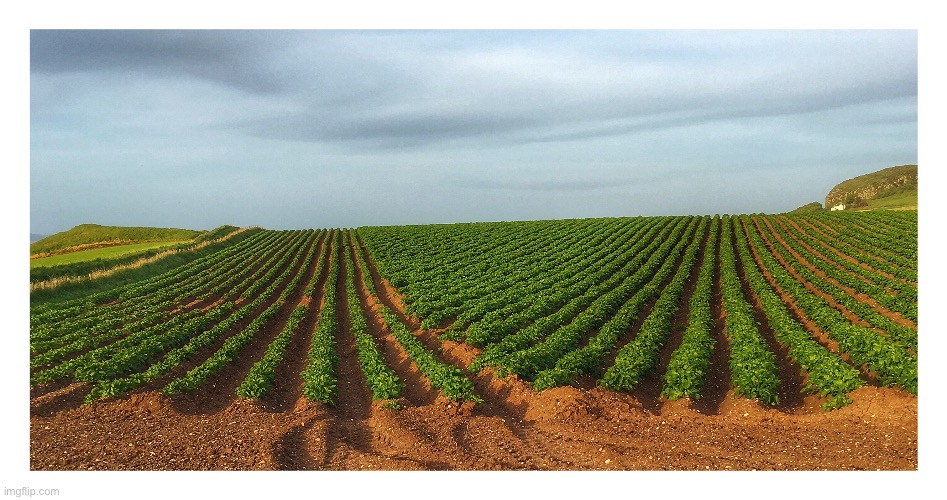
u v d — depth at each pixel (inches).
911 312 1015.0
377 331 1151.0
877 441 494.0
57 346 1000.9
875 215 2812.5
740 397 626.5
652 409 641.0
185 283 1815.9
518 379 712.4
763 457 485.1
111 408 663.1
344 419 651.5
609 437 544.1
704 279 1486.2
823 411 585.9
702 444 517.3
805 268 1619.1
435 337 1032.2
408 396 728.3
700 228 2679.6
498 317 1104.8
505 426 583.5
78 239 3299.7
